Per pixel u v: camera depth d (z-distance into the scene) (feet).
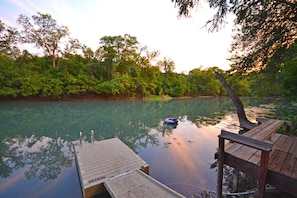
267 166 7.36
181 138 26.91
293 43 14.06
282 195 10.53
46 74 74.38
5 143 23.95
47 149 21.77
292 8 11.16
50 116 42.34
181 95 120.78
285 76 25.84
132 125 35.81
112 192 10.42
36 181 14.03
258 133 11.79
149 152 20.81
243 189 12.42
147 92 98.17
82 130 30.94
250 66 17.20
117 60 93.61
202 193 12.19
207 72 132.77
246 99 95.86
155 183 11.41
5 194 12.25
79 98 77.41
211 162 17.79
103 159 15.61
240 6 11.77
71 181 13.98
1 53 65.41
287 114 40.65
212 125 35.68
